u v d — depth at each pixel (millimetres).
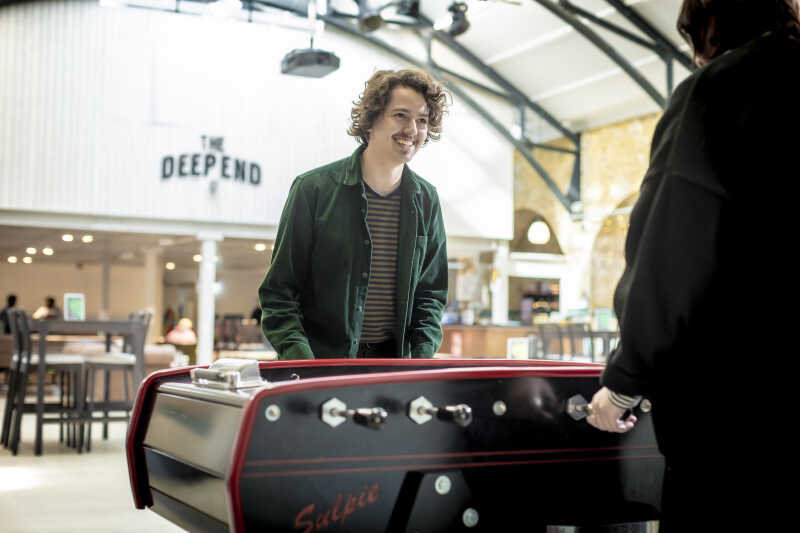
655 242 1157
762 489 1129
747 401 1137
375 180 1976
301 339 1852
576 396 1321
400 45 16062
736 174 1134
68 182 13398
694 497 1184
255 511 1077
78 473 5570
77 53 13586
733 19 1235
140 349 6609
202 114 14219
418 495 1179
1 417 8859
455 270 19625
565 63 15477
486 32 15398
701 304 1127
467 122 16922
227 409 1164
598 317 10547
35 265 23438
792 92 1143
